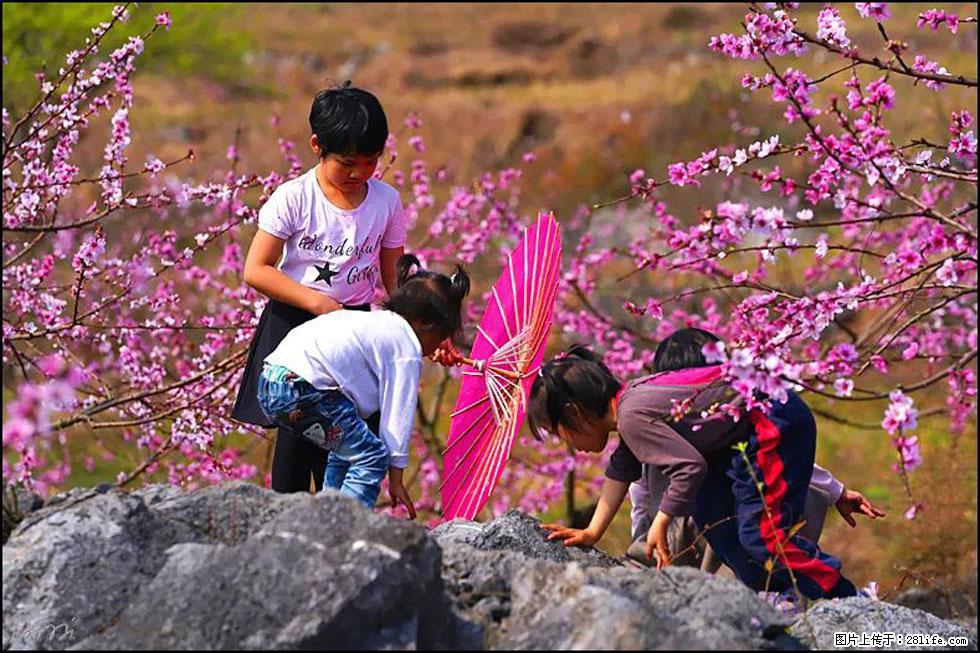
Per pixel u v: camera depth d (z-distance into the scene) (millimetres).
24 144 8148
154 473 12922
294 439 6355
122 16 8109
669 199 23047
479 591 4672
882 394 5414
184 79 38250
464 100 40094
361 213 6238
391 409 5715
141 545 4742
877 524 14164
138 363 9898
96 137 30312
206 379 9117
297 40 52625
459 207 13555
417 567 4230
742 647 4285
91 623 4406
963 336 13250
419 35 55656
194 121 35188
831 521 14523
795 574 5746
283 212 6145
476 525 5797
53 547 4586
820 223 5820
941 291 7984
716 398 5707
